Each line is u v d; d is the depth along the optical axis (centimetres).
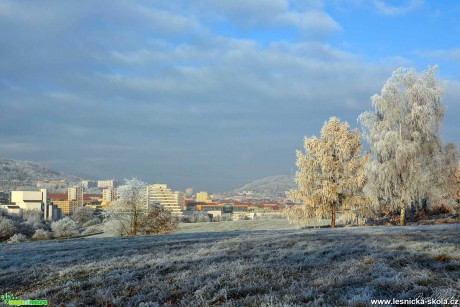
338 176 4225
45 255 1881
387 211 4938
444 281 808
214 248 1677
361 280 878
